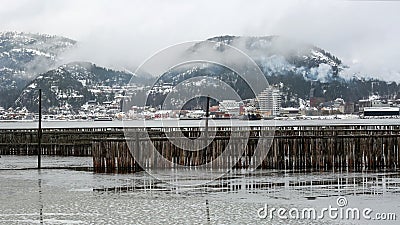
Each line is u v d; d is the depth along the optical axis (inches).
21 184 1105.4
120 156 1254.9
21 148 1769.2
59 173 1275.8
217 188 1018.7
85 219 775.1
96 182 1114.1
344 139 1261.1
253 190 988.6
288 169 1268.5
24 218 784.3
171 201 897.5
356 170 1234.0
